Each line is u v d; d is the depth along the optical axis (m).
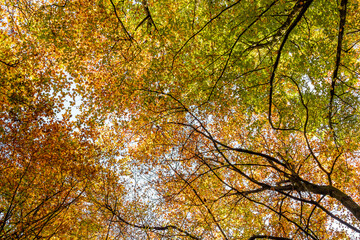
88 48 12.30
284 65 11.16
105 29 11.70
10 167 11.30
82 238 12.44
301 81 11.26
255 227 13.08
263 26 9.18
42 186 11.70
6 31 11.27
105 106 12.85
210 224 12.37
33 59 11.61
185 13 11.31
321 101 10.52
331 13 9.16
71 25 11.86
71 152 12.75
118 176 14.09
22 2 10.86
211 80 11.66
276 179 13.86
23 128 11.70
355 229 8.15
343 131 10.66
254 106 11.57
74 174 12.44
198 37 11.66
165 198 13.59
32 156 11.72
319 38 10.79
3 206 10.48
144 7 10.91
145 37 12.23
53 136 12.41
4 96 11.05
